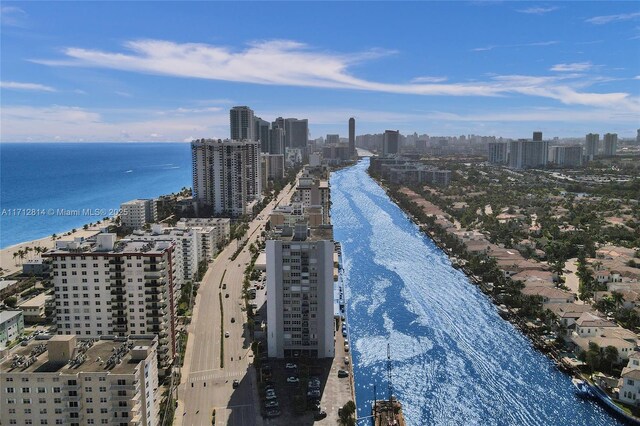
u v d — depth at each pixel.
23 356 169.12
